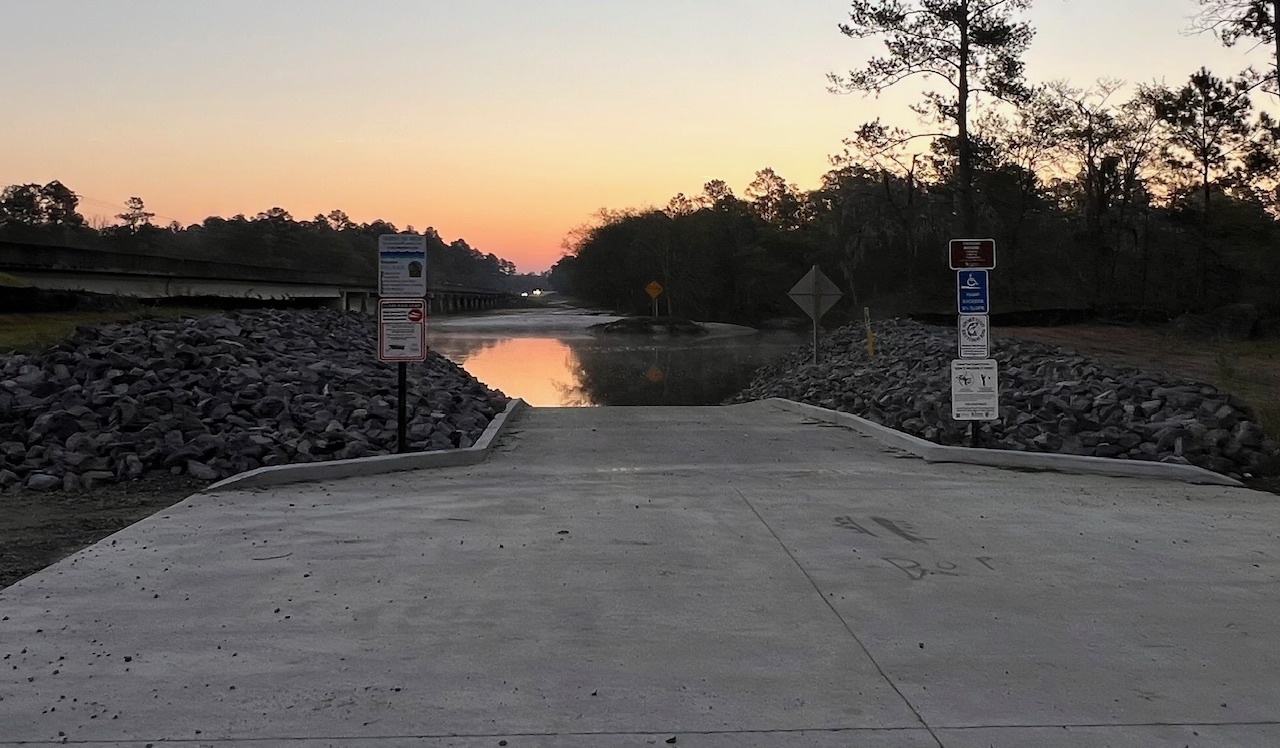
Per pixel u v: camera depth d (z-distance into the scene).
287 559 7.11
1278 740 4.25
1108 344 28.45
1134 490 10.31
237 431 11.60
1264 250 44.56
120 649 5.24
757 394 22.92
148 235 111.25
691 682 4.86
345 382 15.02
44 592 6.24
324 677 4.88
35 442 10.75
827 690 4.77
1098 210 48.59
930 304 59.03
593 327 65.62
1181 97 41.81
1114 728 4.36
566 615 5.90
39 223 104.12
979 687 4.82
